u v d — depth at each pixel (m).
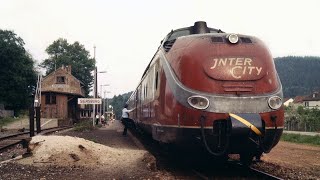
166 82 10.19
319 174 10.62
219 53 9.38
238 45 9.52
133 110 23.70
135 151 14.09
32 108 18.14
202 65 9.30
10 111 66.50
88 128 34.25
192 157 12.23
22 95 74.44
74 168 10.37
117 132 29.95
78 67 102.06
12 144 16.98
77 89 78.88
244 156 10.64
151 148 16.33
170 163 11.53
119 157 12.27
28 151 11.77
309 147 21.83
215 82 9.13
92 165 10.85
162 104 10.48
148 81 14.45
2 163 11.06
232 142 8.88
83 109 80.88
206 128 8.84
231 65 9.24
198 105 8.95
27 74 76.38
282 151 18.34
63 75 78.19
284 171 10.96
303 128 54.66
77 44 105.94
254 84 9.17
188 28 12.45
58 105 58.69
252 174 9.66
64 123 52.53
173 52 10.32
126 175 9.24
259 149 9.09
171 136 9.70
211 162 11.68
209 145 8.98
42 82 78.44
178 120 9.27
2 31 74.44
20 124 43.75
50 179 8.86
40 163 10.90
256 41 9.78
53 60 102.56
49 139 11.98
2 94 72.38
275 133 9.05
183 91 9.27
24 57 76.50
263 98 9.02
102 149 12.67
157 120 11.29
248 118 8.64
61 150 11.38
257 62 9.34
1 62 72.56
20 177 9.09
